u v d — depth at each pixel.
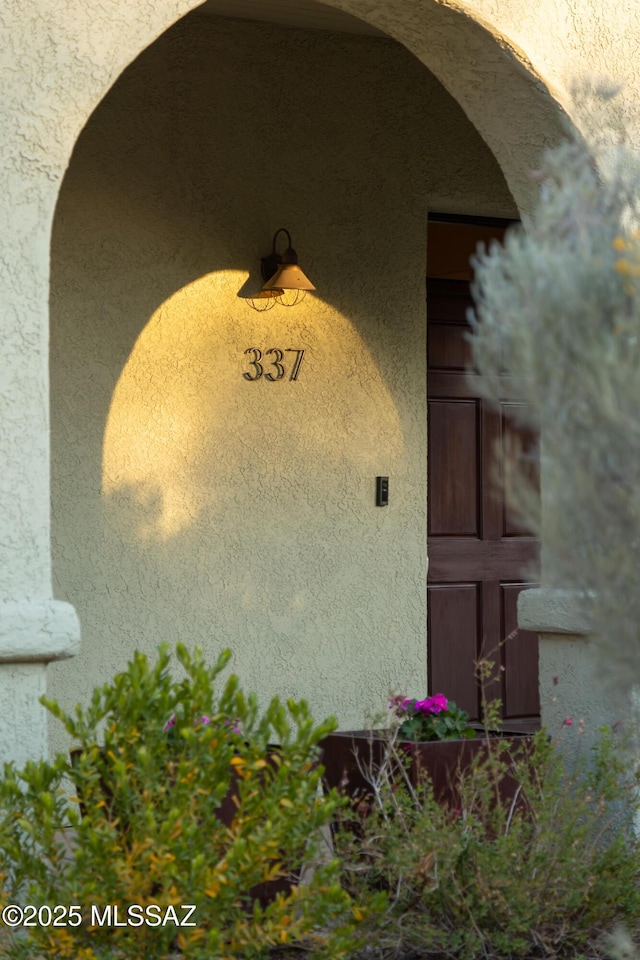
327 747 4.14
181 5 3.48
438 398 6.39
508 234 3.17
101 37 3.37
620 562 2.97
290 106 5.75
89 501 5.30
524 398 3.13
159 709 2.95
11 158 3.25
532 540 6.55
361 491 5.88
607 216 3.20
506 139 4.23
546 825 3.55
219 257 5.58
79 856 2.79
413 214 6.03
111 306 5.37
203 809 2.89
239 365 5.62
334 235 5.84
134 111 5.43
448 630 6.32
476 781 3.73
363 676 5.83
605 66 4.20
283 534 5.69
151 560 5.41
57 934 2.82
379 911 3.12
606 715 4.06
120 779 2.82
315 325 5.80
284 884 3.73
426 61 4.18
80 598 5.26
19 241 3.25
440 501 6.36
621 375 2.94
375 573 5.89
